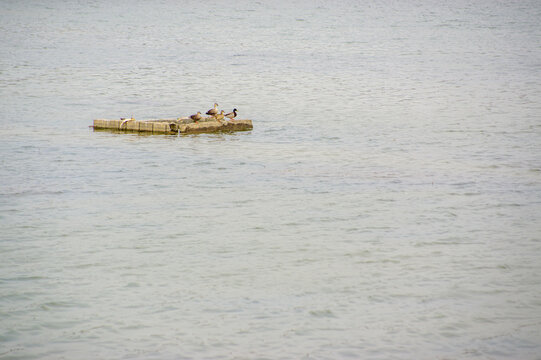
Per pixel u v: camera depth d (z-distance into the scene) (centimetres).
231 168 6334
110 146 7162
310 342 3238
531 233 4666
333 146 7369
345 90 11356
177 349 3175
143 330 3338
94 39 18800
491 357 3112
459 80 12494
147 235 4584
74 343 3219
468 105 10044
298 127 8394
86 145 7200
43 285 3809
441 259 4212
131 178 5972
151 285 3822
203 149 7062
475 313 3516
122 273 3975
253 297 3684
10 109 9400
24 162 6488
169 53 16112
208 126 7900
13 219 4859
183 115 9238
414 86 11825
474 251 4338
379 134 8038
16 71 12988
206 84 11825
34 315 3472
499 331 3338
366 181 5944
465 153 7088
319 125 8544
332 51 16762
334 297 3688
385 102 10300
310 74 13112
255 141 7525
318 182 5891
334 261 4172
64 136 7662
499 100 10431
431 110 9662
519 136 7938
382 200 5391
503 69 13862
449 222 4891
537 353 3142
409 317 3475
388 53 16488
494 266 4100
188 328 3359
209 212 5072
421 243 4475
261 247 4391
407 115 9288
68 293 3719
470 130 8281
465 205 5284
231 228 4734
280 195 5503
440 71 13662
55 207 5144
